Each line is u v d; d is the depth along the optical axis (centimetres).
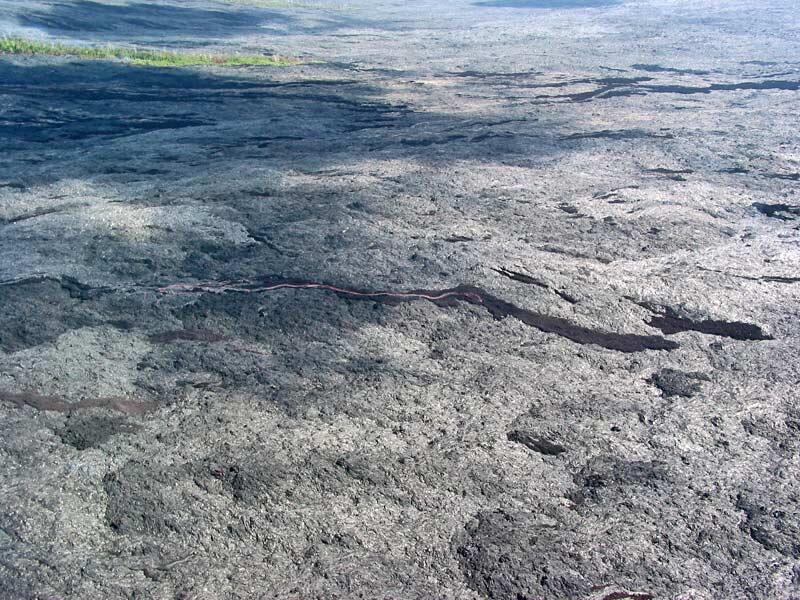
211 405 307
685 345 352
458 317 375
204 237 479
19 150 711
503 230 483
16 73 1059
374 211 518
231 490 259
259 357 343
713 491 260
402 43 1549
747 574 227
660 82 1014
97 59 1191
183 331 367
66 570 228
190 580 224
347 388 317
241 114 856
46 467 272
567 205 530
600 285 407
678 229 484
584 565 229
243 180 596
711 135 721
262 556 233
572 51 1340
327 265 433
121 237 479
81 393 316
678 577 226
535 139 716
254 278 421
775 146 679
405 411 301
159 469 270
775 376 327
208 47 1443
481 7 2497
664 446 282
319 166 634
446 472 267
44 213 529
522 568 228
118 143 734
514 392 314
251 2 2331
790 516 248
